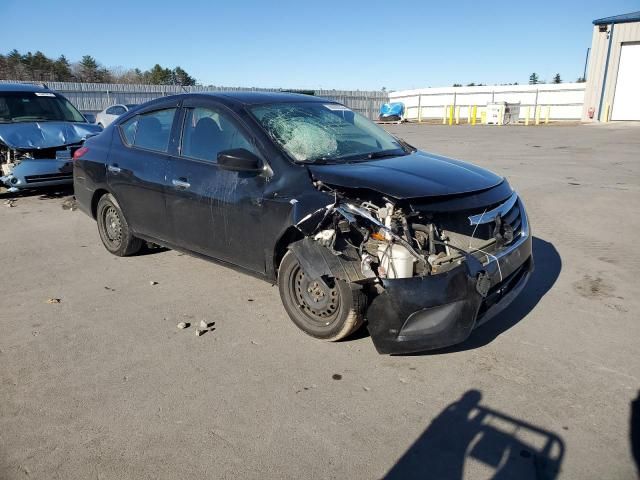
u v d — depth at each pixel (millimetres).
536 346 3650
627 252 5629
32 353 3662
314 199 3602
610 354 3525
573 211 7430
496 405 2986
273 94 4906
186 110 4773
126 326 4066
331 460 2574
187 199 4520
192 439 2742
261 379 3299
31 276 5215
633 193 8477
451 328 3264
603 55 26938
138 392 3174
